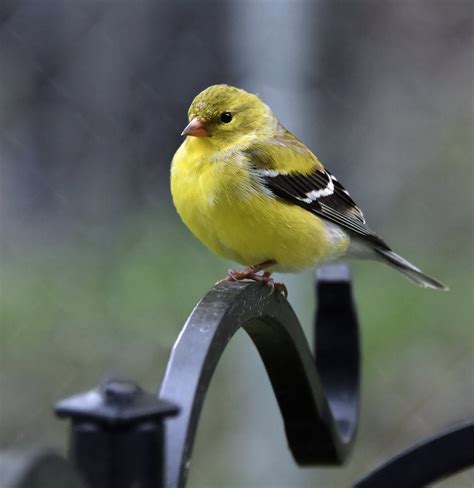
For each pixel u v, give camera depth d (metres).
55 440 9.55
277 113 8.82
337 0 11.29
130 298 10.45
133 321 10.27
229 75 10.98
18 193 11.23
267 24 8.83
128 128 11.43
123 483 2.49
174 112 11.45
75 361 9.93
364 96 11.31
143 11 11.45
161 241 11.08
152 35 11.48
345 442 5.71
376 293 11.34
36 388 9.72
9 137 11.32
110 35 11.49
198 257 10.95
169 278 10.71
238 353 9.14
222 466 8.92
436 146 11.35
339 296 6.00
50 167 11.33
